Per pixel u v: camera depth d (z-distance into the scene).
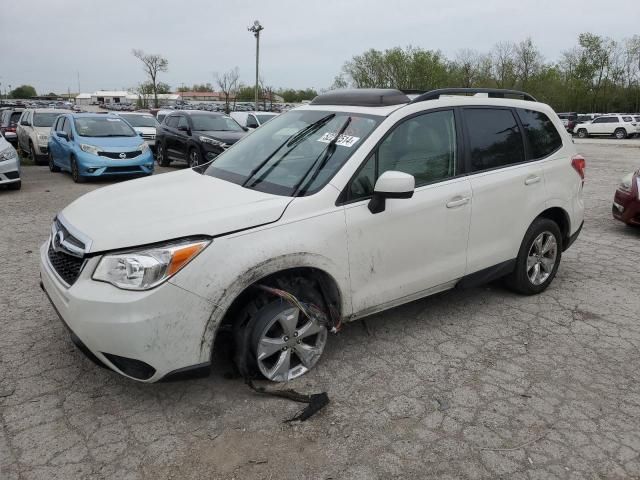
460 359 3.77
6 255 6.02
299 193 3.37
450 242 4.00
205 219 3.00
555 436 2.96
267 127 4.48
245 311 3.23
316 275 3.41
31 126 16.31
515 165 4.46
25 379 3.40
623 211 7.11
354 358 3.75
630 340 4.11
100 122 13.04
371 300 3.64
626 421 3.11
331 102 4.26
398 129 3.74
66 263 3.09
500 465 2.73
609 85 58.09
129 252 2.85
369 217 3.49
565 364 3.74
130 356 2.83
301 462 2.73
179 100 98.19
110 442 2.85
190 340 2.91
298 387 3.38
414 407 3.20
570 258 6.17
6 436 2.87
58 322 4.20
